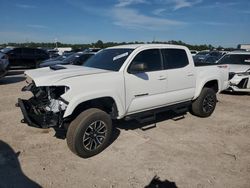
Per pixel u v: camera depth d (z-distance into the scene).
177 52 5.93
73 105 4.11
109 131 4.58
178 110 6.20
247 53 11.05
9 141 5.00
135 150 4.69
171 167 4.09
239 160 4.36
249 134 5.59
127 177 3.80
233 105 8.24
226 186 3.60
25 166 4.06
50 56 22.59
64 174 3.86
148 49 5.34
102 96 4.44
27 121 4.47
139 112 5.25
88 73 4.50
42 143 4.93
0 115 6.62
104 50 5.84
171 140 5.17
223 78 7.05
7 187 3.50
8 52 20.22
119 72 4.73
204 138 5.31
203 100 6.55
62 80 4.10
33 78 4.28
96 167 4.08
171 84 5.63
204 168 4.07
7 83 12.27
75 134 4.18
